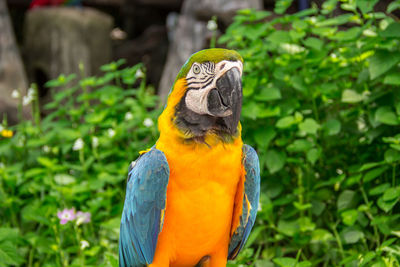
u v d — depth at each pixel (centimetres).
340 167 356
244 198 237
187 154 220
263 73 376
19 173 422
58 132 449
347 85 359
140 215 229
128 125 423
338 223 340
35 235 369
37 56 767
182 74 223
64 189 370
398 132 329
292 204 343
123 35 1145
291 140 361
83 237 364
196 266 255
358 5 332
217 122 221
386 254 302
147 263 240
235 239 248
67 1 805
